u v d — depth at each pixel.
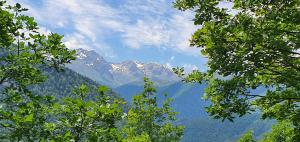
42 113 12.38
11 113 11.40
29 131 11.66
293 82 13.39
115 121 12.34
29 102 12.20
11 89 12.22
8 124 11.55
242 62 12.81
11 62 12.23
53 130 11.95
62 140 11.66
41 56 12.49
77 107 12.08
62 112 12.31
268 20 13.23
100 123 12.15
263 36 12.76
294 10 13.37
